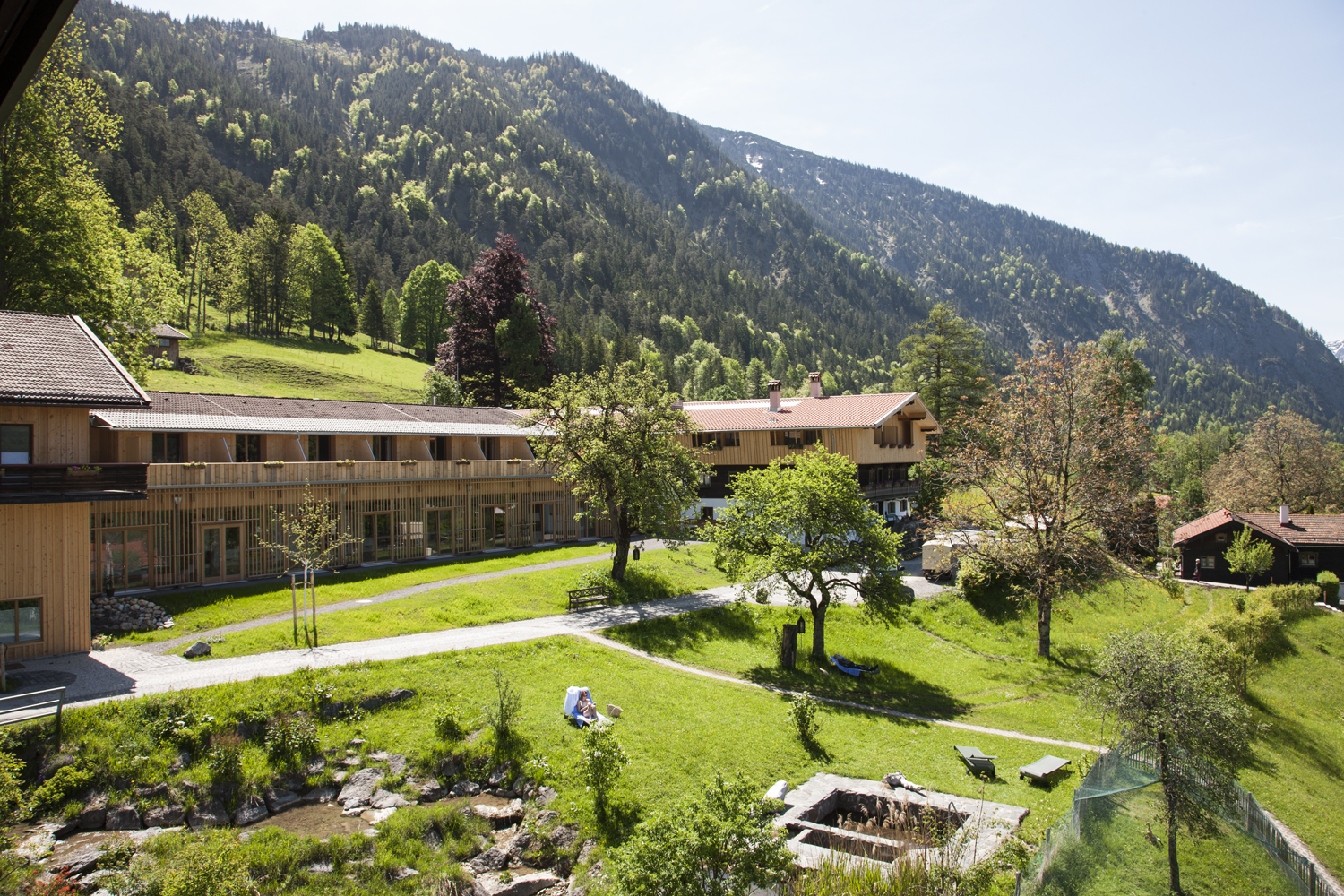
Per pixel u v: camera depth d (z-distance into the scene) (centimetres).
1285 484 7556
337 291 11294
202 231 12262
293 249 11175
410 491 4272
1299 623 4491
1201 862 1808
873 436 5766
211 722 2039
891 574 3300
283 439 4019
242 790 1934
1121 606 4519
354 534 4016
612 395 3991
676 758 2223
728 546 3431
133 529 3278
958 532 4169
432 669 2508
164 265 5991
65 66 4256
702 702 2630
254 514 3653
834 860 1622
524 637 2909
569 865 1859
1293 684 3700
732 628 3566
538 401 4075
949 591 4266
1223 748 1856
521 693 2477
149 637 2731
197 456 3688
